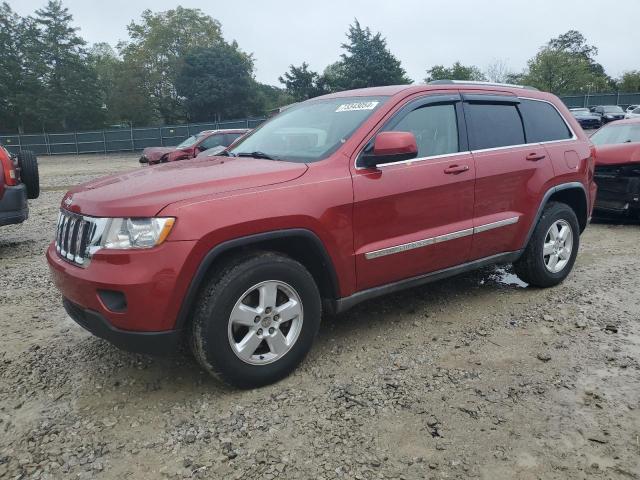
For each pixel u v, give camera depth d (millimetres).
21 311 4961
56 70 62438
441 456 2732
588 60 88125
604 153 8047
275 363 3418
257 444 2861
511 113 4801
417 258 4031
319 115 4336
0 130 63125
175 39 66750
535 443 2814
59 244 3564
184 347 4031
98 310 3096
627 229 7957
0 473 2691
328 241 3523
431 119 4203
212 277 3207
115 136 44781
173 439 2928
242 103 59562
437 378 3494
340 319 4516
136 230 2996
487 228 4418
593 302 4777
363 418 3066
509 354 3812
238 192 3229
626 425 2953
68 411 3227
